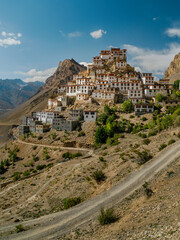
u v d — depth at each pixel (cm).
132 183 3669
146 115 11825
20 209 4078
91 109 14388
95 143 10581
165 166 3947
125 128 11056
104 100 14875
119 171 4297
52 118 14725
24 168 10162
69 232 2612
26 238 2656
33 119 15700
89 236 2344
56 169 6412
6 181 7662
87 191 4031
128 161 4716
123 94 15212
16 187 5862
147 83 16925
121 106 13975
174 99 13100
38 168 9025
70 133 12269
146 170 4025
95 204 3297
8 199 5006
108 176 4356
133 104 13588
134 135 9906
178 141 5194
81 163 6412
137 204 2847
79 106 15288
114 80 16675
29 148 12125
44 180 5734
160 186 3158
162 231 1783
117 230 2216
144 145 6028
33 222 3150
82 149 10550
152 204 2570
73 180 4725
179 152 4472
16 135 15912
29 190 5278
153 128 9269
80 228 2655
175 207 2184
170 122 8269
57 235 2602
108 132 10650
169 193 2711
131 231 2045
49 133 13175
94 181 4375
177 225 1775
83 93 16425
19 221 3322
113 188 3678
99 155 7762
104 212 2714
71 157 9606
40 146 11925
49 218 3180
